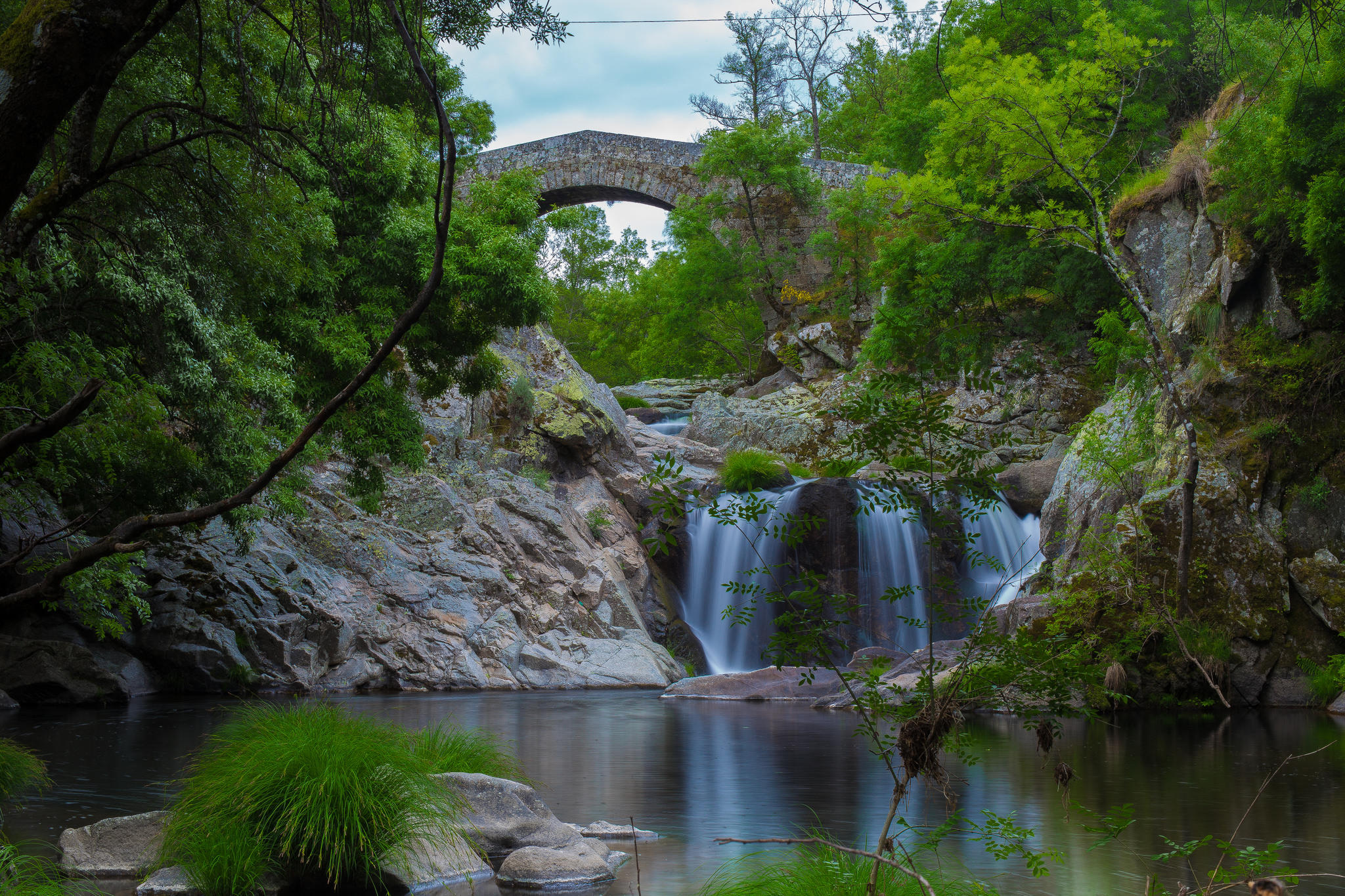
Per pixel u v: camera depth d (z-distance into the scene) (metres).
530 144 52.19
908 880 4.72
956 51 30.27
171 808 6.76
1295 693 20.05
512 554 28.27
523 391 33.72
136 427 11.77
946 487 4.94
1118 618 19.56
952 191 31.20
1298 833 8.37
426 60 11.91
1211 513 20.95
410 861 6.53
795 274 49.66
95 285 12.77
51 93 2.76
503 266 22.36
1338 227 19.38
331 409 2.33
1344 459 21.12
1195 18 29.69
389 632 24.34
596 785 10.73
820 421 38.97
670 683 26.34
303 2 5.22
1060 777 4.44
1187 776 11.44
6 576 18.70
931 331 34.41
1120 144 30.00
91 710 18.08
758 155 47.88
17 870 6.11
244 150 12.41
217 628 21.91
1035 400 33.94
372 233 21.77
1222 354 22.59
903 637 29.33
